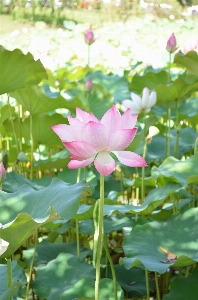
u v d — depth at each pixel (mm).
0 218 2164
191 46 3502
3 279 2268
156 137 3537
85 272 2514
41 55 3961
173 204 2686
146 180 2773
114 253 3189
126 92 3873
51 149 4000
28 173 3613
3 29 11617
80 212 2531
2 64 2750
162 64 4543
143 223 2451
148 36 10414
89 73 4070
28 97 3178
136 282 2670
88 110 3328
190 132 3553
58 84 3865
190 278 2400
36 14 12750
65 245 2809
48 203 2139
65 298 2381
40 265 2697
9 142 3834
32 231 2016
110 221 2725
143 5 12633
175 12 12945
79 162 2023
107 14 13359
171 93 3166
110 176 3406
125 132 1984
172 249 2359
